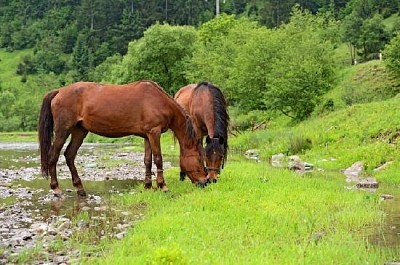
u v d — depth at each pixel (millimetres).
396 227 8883
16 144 48156
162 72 61562
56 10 148250
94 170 18453
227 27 69062
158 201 11117
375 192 13047
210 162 12695
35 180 15805
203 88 13602
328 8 104750
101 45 124125
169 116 12773
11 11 155250
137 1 132625
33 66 127938
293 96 37281
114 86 12812
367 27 65750
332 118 28234
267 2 108188
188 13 125938
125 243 7438
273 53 42125
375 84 43000
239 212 9391
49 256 7102
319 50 42188
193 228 8211
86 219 9523
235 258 6426
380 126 22328
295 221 8781
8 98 90062
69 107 12562
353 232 8516
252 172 15070
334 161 20297
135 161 22312
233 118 42250
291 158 21578
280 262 6359
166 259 5562
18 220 9711
